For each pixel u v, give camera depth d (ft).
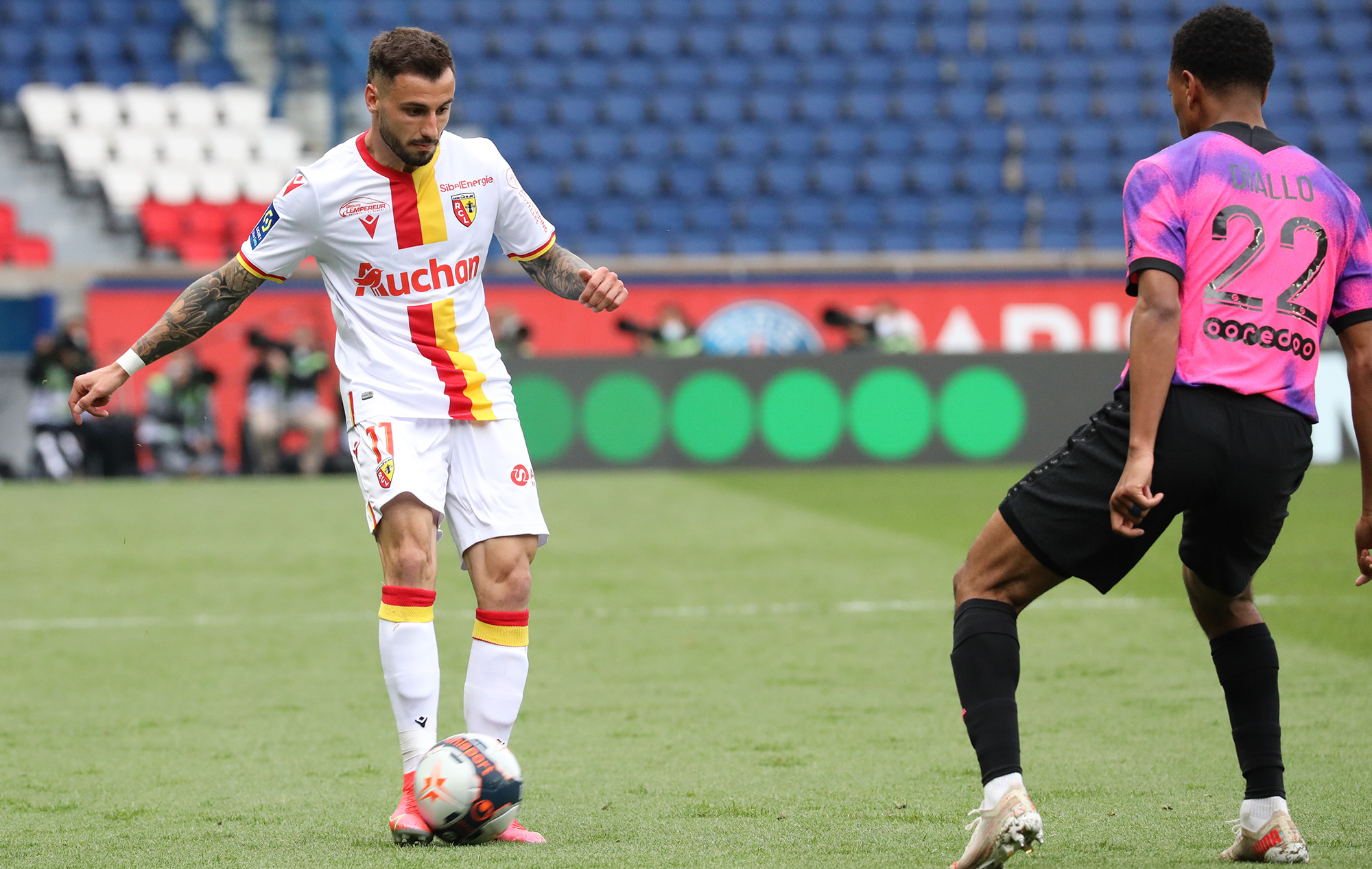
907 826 41.14
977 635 36.24
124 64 252.42
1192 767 48.57
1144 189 36.32
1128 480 34.60
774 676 67.26
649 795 45.73
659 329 186.60
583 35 271.08
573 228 241.76
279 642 76.95
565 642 76.23
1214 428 35.53
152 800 45.60
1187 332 36.09
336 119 240.12
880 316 193.57
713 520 129.90
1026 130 262.26
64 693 64.49
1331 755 49.55
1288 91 266.77
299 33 261.24
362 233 42.14
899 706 60.34
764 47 273.75
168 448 185.26
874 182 254.47
